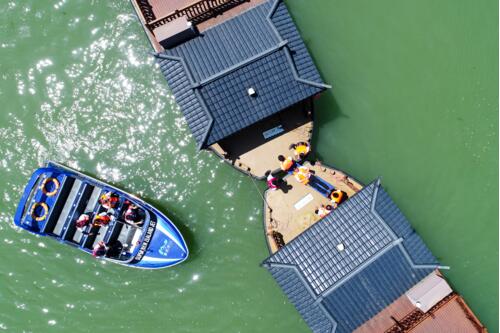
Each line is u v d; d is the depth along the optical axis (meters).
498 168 30.55
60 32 32.03
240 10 28.91
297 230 29.41
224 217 31.23
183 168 31.55
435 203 30.64
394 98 30.95
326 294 25.05
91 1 31.84
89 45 31.95
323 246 25.97
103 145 31.94
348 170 30.47
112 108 31.89
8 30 32.06
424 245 26.69
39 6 32.00
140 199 30.31
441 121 30.88
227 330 31.05
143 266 30.06
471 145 30.75
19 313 31.83
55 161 32.09
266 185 30.59
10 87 32.06
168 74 26.84
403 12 31.11
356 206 26.61
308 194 29.53
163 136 31.70
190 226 31.38
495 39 30.81
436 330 25.89
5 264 31.86
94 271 31.64
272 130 29.56
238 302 31.05
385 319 26.72
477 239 30.39
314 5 31.06
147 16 28.88
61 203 29.91
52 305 31.77
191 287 31.28
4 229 31.88
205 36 27.02
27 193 29.53
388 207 26.88
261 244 30.91
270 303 30.89
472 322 26.30
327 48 31.03
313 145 30.38
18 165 31.94
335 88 30.89
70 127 32.16
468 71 30.89
